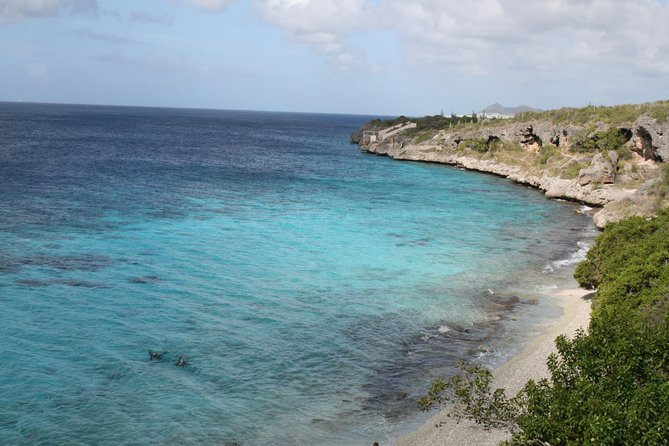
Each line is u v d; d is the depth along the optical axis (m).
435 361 27.64
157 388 23.91
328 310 34.00
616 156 80.44
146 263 41.41
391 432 21.41
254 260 43.72
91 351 26.89
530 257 48.03
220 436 20.77
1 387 23.14
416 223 60.84
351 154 147.00
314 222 59.00
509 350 28.92
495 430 21.19
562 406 15.59
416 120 168.75
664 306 25.58
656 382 15.36
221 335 29.62
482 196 81.75
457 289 38.75
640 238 36.78
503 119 132.38
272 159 126.06
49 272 37.97
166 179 84.31
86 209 58.53
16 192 64.88
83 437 20.23
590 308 34.00
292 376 25.67
